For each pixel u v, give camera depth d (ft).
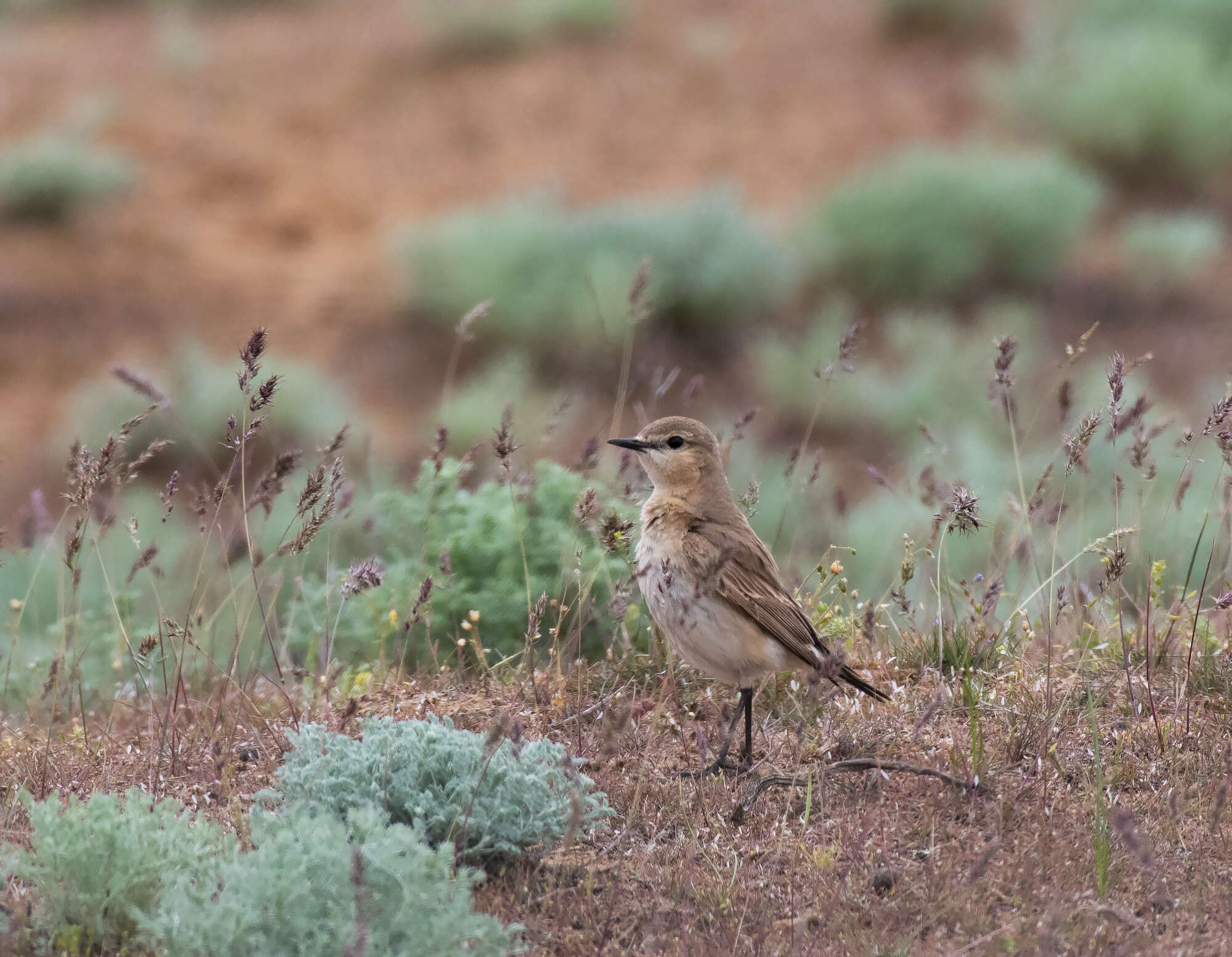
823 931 20.68
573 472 37.06
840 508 36.06
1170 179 117.39
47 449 79.25
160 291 101.81
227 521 52.39
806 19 146.30
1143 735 26.68
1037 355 87.86
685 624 27.04
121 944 20.24
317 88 134.21
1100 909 20.76
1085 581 35.81
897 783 25.40
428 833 22.76
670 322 94.99
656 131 125.70
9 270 102.42
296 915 18.95
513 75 135.64
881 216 100.94
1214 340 89.56
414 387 91.97
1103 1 133.49
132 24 155.74
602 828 24.08
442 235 98.48
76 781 26.20
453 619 33.86
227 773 26.25
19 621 33.78
